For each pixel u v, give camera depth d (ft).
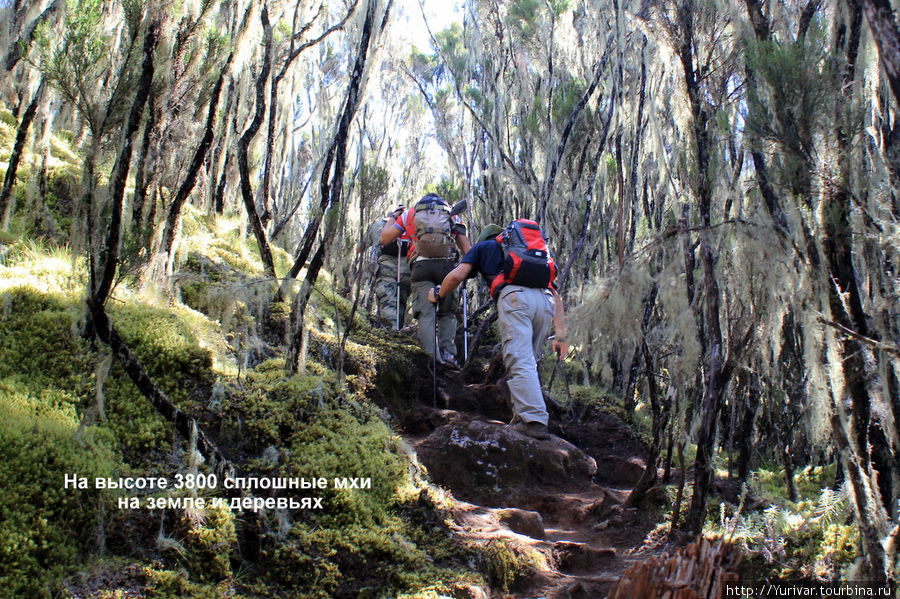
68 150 14.76
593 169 17.29
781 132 7.48
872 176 7.78
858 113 7.30
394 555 8.68
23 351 9.15
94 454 8.07
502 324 14.49
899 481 7.86
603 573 9.46
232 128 16.84
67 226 12.78
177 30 9.57
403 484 10.15
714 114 9.62
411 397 15.83
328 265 12.75
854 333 6.57
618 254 13.15
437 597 7.96
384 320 19.03
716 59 9.90
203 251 14.60
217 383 10.11
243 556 8.16
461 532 9.59
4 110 14.79
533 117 19.22
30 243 11.50
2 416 7.88
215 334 11.54
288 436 10.11
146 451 8.77
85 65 8.02
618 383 19.17
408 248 20.44
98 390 8.18
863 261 8.18
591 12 19.49
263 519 8.40
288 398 10.61
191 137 11.40
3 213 11.46
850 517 8.52
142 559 7.43
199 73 10.50
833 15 8.19
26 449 7.55
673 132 13.76
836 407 7.38
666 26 9.78
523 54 21.70
